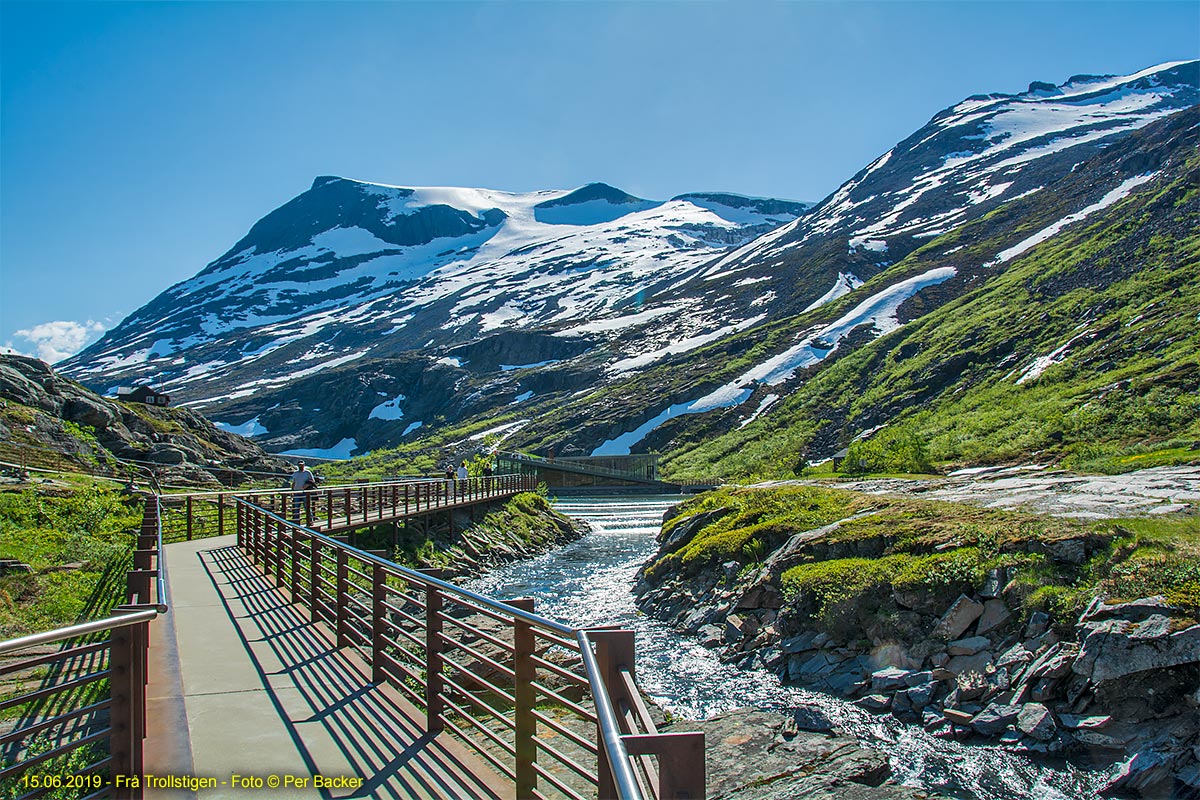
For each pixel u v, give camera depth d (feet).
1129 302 237.66
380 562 29.35
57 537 67.67
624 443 342.85
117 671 15.71
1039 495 80.89
